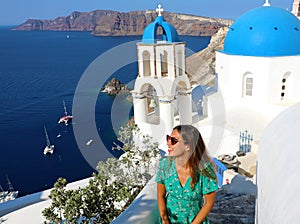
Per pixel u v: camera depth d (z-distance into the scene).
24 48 147.12
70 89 48.78
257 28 13.77
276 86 13.57
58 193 6.58
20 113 40.69
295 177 2.25
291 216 1.93
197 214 2.95
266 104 13.65
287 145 2.75
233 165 10.09
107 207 6.41
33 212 9.35
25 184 23.17
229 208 5.34
